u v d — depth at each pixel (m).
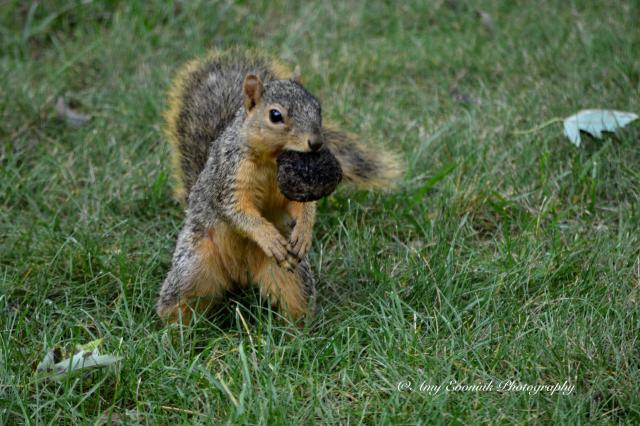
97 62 14.16
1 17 14.92
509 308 8.92
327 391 7.84
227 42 14.63
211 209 9.15
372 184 10.95
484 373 8.01
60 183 11.54
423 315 8.98
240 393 7.60
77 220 10.93
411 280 9.62
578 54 13.58
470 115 12.33
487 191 10.86
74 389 8.01
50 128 12.67
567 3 15.25
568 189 11.05
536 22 14.66
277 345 8.83
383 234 10.52
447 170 10.76
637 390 7.69
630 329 8.54
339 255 10.11
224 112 10.64
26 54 14.36
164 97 12.98
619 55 13.27
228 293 9.63
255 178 8.88
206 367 8.21
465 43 14.21
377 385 7.93
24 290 9.62
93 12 15.22
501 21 14.96
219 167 9.02
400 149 11.79
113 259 10.09
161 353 8.26
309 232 8.99
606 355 8.17
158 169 11.56
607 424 7.38
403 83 13.59
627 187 10.88
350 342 8.56
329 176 8.46
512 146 11.66
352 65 13.70
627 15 14.50
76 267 9.99
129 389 7.93
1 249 10.30
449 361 8.09
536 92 12.68
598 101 12.33
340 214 10.81
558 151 11.59
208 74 11.20
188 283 9.12
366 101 12.98
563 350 8.18
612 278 9.15
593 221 10.51
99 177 11.58
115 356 8.08
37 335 8.89
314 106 8.61
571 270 9.52
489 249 10.20
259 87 8.73
